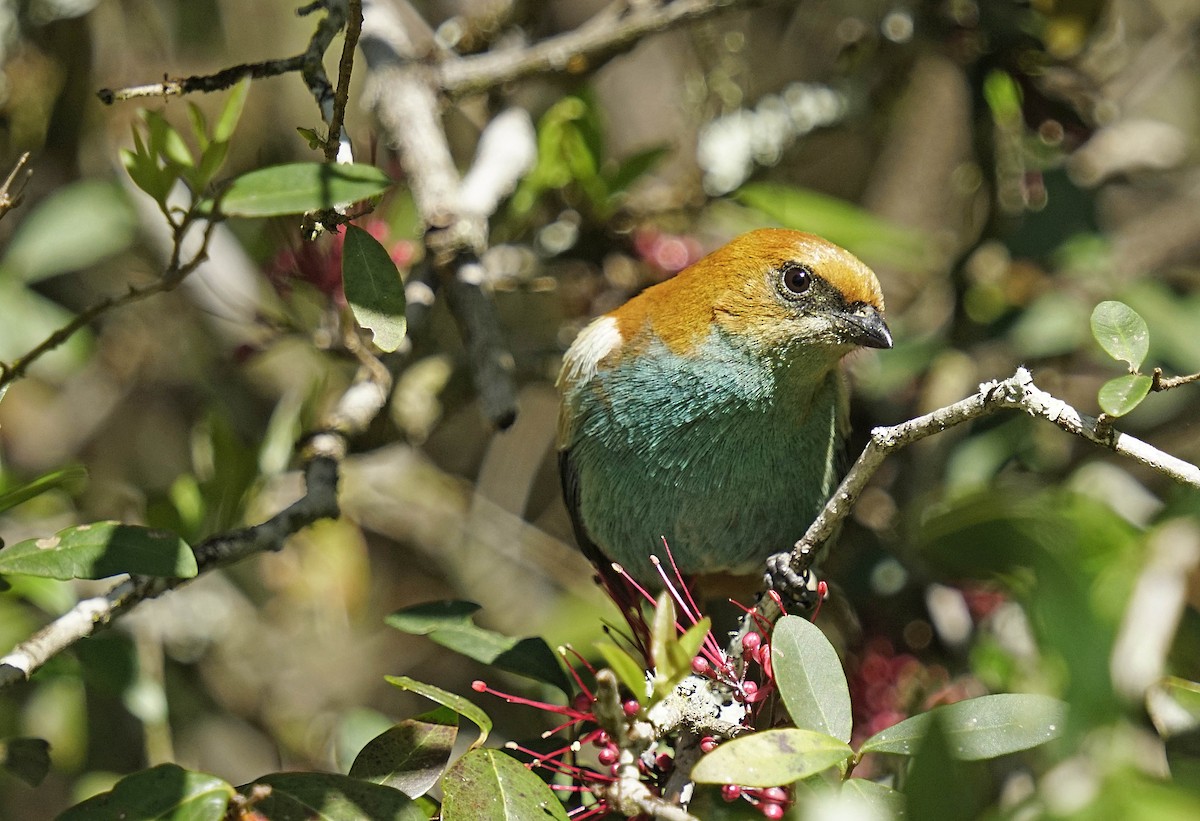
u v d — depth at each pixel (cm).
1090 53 1274
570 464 1005
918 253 1255
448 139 1465
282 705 1337
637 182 1359
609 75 1593
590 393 967
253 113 1431
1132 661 712
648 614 1040
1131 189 1508
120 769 1155
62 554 658
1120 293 1208
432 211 1032
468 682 1357
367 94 1100
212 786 588
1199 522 778
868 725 1023
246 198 710
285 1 1461
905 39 1264
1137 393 602
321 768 1299
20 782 1270
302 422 1095
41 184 1372
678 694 668
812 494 966
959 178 1347
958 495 887
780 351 923
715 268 939
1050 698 616
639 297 999
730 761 573
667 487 951
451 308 1028
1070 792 580
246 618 1348
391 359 1022
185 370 1434
